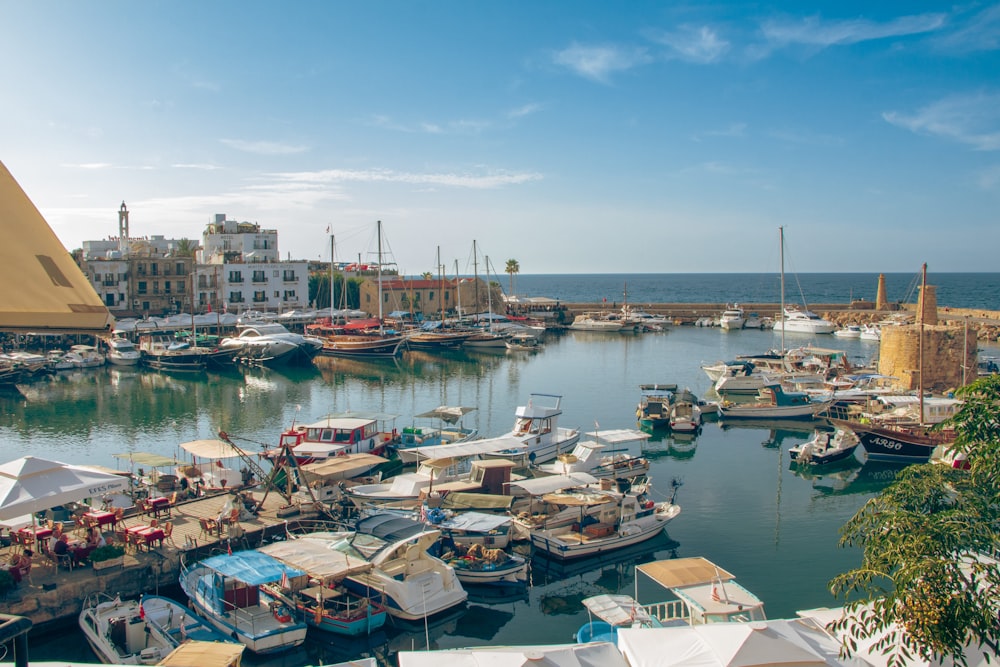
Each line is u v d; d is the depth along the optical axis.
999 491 16.28
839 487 46.03
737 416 66.19
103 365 98.94
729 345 121.62
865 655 19.42
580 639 25.39
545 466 47.53
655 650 19.23
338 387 83.50
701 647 19.11
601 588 31.94
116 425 63.50
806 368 90.00
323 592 28.61
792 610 29.41
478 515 35.38
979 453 16.12
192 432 60.72
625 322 144.12
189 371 95.88
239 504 36.19
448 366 100.00
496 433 59.44
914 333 75.12
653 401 65.31
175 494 36.94
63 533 30.98
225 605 27.27
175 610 27.05
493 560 32.09
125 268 126.19
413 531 32.47
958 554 15.15
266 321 122.94
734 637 19.12
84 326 6.30
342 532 33.66
